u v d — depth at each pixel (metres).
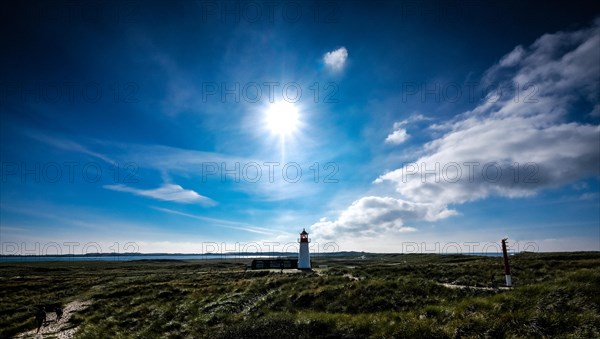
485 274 33.53
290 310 24.02
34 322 28.64
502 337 14.25
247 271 59.34
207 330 21.41
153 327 23.64
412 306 21.52
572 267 33.94
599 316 13.83
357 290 25.06
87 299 37.44
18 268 107.12
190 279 50.56
